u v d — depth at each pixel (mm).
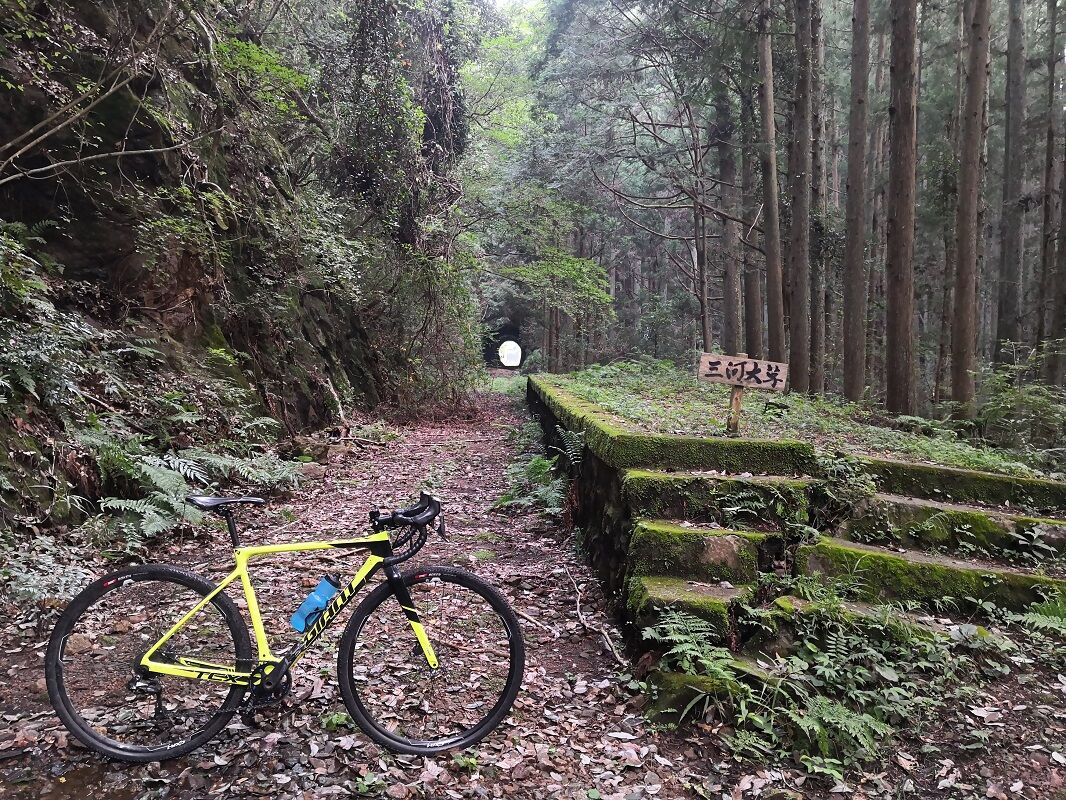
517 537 5785
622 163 20844
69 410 5191
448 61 14062
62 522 4621
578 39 16766
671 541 3787
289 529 5656
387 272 13250
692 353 19109
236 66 9000
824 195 17516
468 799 2568
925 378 21984
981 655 3498
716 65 12570
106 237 6758
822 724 2990
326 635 3633
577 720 3100
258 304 8859
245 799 2482
